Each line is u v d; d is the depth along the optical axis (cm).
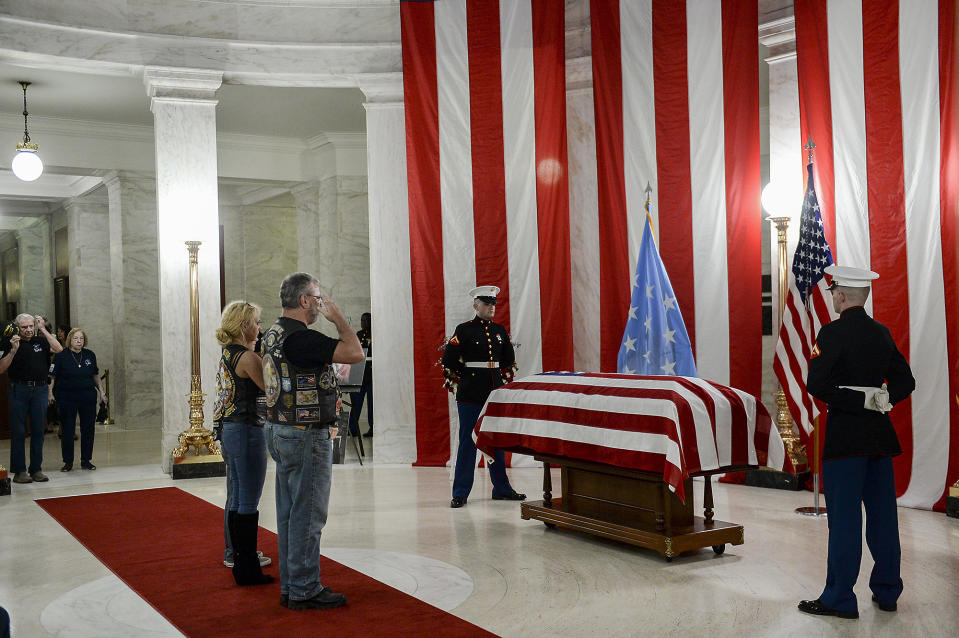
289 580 459
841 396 430
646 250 797
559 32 919
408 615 446
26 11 878
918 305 696
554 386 624
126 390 1398
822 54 753
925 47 691
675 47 847
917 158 696
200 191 942
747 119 818
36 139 1262
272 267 1700
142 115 1249
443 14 938
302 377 450
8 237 2152
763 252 1088
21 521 697
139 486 851
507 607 459
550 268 922
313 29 981
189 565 552
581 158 947
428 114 942
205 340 942
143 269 1383
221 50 955
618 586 494
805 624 426
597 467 578
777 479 780
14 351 881
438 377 945
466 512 705
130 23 926
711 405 543
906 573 513
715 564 538
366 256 1397
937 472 688
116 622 445
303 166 1451
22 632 436
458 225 938
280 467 459
